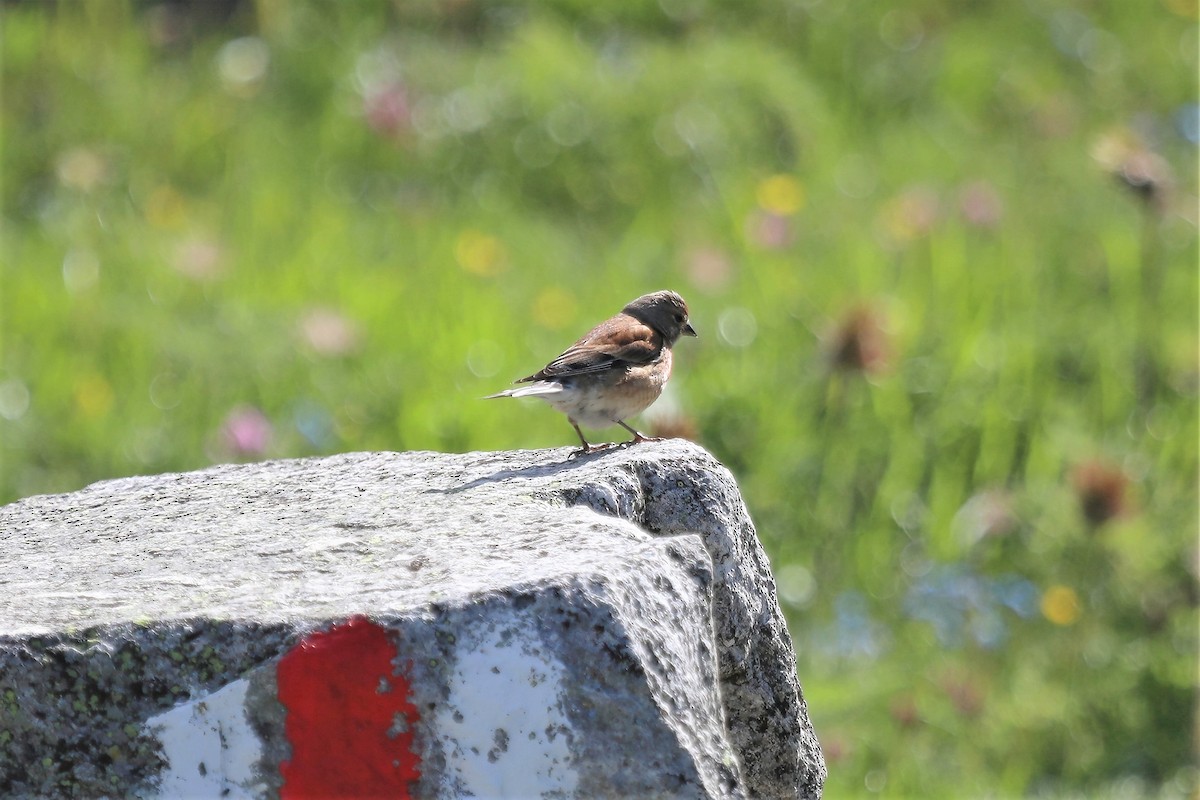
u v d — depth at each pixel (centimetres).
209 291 1363
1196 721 1016
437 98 1781
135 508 609
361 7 1959
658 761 411
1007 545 1153
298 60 1834
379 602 425
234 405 1210
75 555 527
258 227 1533
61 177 1561
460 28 1995
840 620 1071
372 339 1298
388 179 1675
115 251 1427
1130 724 1015
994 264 1452
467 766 410
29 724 411
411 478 615
